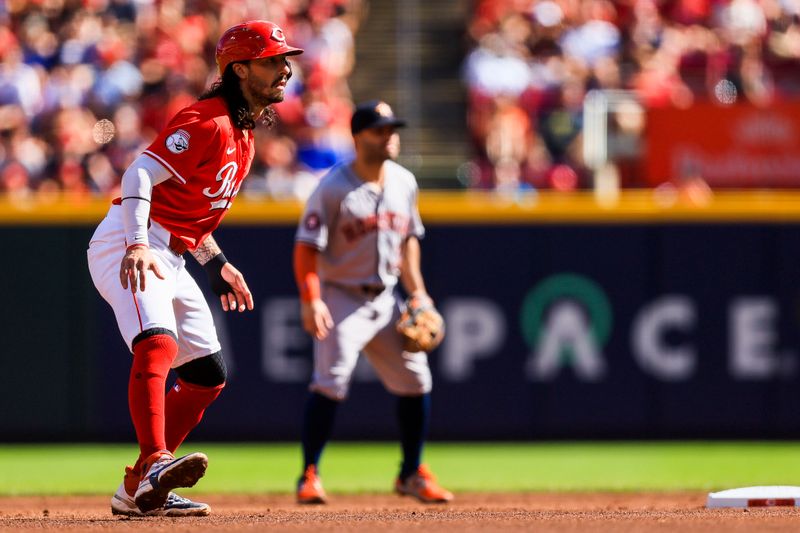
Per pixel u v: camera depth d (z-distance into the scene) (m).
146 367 13.97
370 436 33.09
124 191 13.73
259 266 32.81
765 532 13.02
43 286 32.66
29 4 44.69
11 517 16.50
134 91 43.44
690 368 33.16
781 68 45.94
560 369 33.12
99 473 28.98
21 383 32.75
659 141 38.78
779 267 33.09
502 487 26.33
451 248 33.06
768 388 33.19
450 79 48.00
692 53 45.75
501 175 41.69
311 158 42.59
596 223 33.16
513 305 33.09
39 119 41.84
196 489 25.97
